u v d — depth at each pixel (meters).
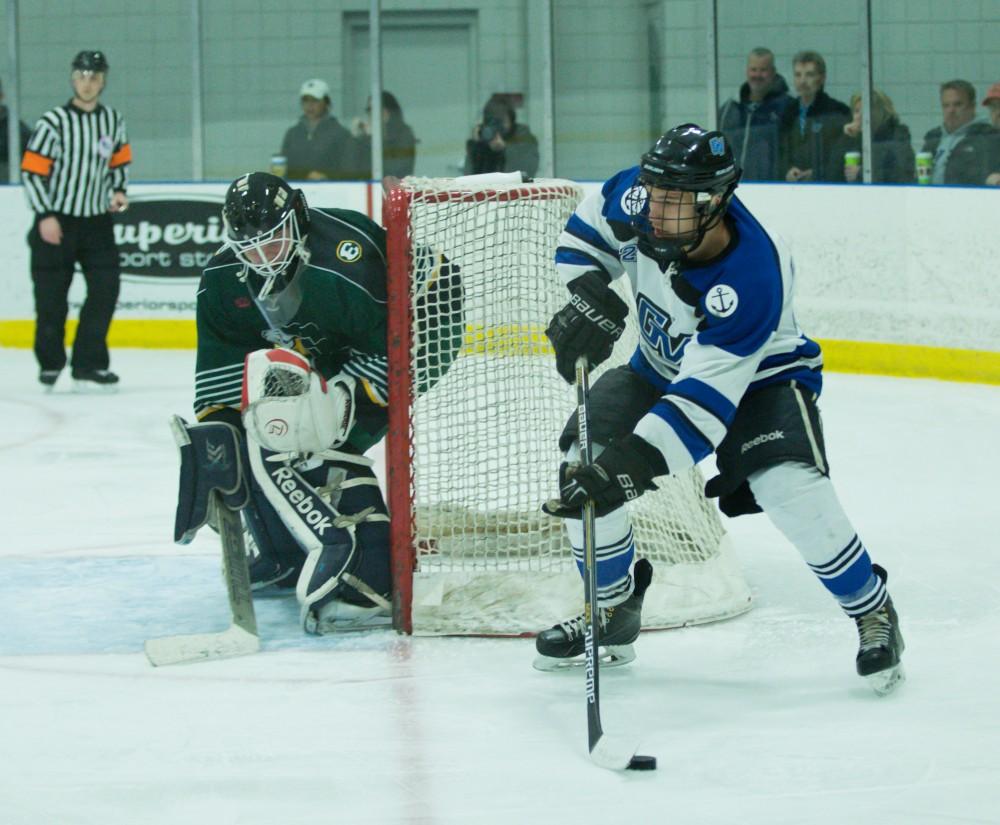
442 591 12.17
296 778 8.72
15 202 33.28
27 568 14.20
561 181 13.25
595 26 35.34
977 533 15.51
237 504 11.94
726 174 8.98
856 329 28.28
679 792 8.44
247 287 12.04
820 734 9.41
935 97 28.83
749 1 30.78
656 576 12.45
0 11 35.03
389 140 35.50
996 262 25.89
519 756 9.07
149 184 33.00
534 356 12.98
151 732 9.57
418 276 12.07
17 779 8.76
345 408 11.86
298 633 12.00
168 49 37.53
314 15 37.34
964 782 8.55
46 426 23.38
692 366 9.37
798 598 12.95
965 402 24.47
